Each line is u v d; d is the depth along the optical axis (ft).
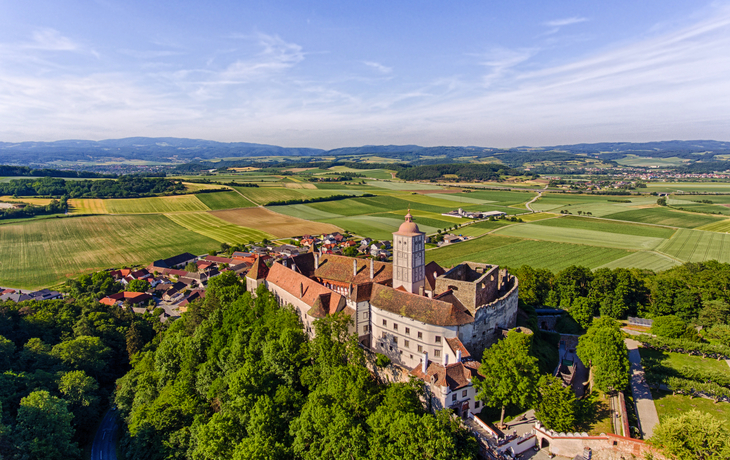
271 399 254.47
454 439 207.51
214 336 365.20
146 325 496.23
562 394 227.61
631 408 257.75
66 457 271.69
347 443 205.16
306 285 356.38
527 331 305.53
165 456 267.59
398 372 265.54
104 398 366.63
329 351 267.39
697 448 188.96
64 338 420.36
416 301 295.89
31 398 271.49
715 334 354.95
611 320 333.21
